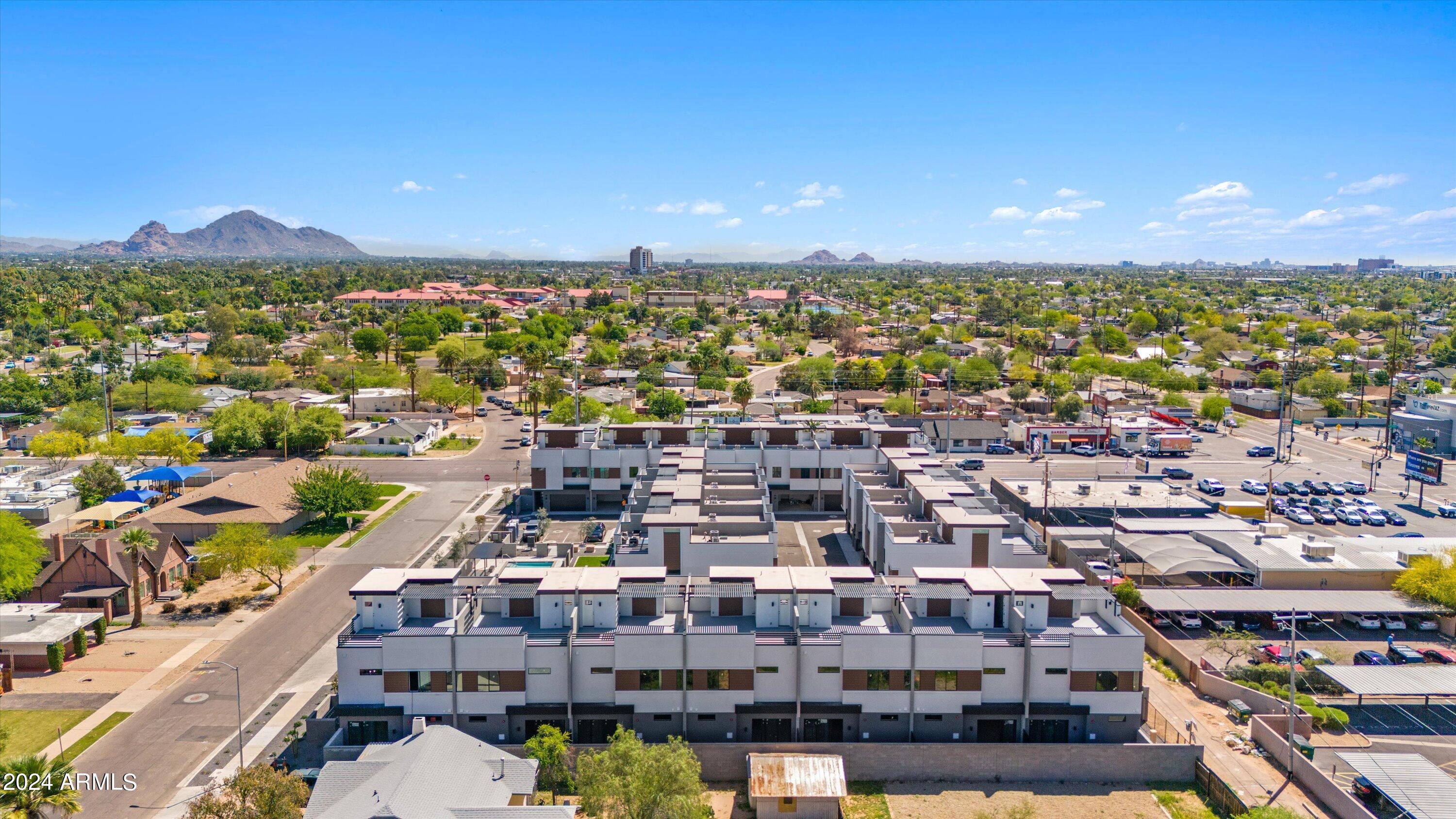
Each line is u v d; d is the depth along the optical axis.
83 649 78.38
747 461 121.69
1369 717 68.62
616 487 125.00
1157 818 56.88
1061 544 101.75
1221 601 86.44
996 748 61.19
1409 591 86.69
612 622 65.44
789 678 63.03
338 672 66.31
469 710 62.75
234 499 114.19
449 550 108.00
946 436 166.12
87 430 164.12
